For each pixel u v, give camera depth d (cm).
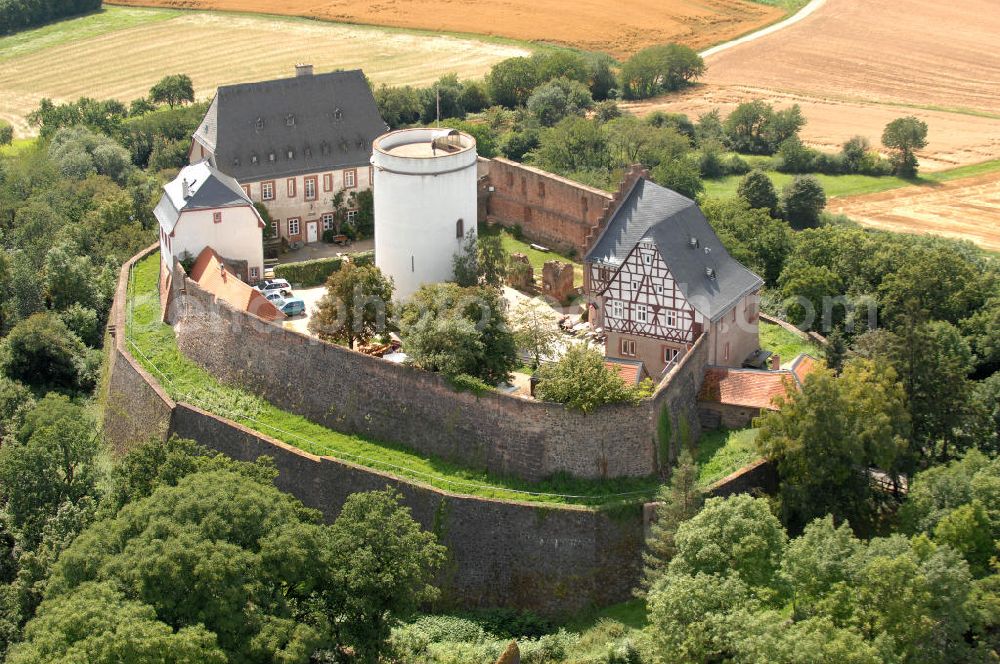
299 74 17138
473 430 11675
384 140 14688
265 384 12775
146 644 8500
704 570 9931
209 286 13850
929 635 9519
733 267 13325
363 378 12150
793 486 11231
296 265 15250
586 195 15938
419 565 9838
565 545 11031
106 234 17512
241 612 9062
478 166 17250
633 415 11325
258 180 16300
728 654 9300
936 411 12200
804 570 9725
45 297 16325
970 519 10400
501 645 10438
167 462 10731
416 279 14262
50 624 8825
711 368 12456
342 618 9794
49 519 11444
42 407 12681
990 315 14625
